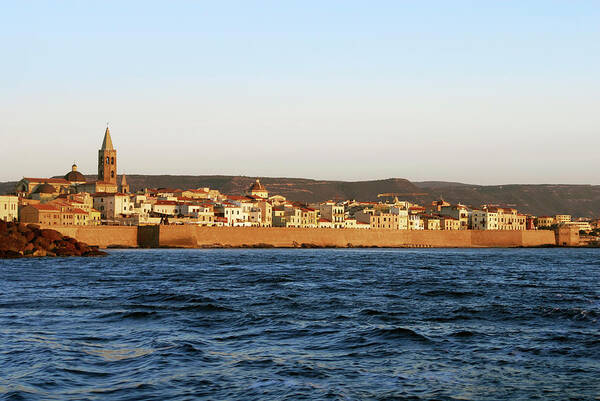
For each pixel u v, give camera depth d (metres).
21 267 157.62
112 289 105.06
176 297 90.81
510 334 65.06
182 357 53.97
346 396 43.94
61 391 44.50
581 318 74.69
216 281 123.38
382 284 119.81
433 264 198.25
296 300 90.81
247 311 79.50
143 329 66.62
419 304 87.94
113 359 53.16
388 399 43.53
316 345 59.69
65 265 168.50
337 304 86.75
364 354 56.22
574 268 184.62
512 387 46.56
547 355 56.03
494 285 120.50
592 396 44.62
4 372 48.81
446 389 45.91
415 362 53.53
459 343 60.69
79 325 68.44
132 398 43.25
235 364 52.03
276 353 56.25
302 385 46.31
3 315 74.50
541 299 95.06
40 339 60.28
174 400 42.88
